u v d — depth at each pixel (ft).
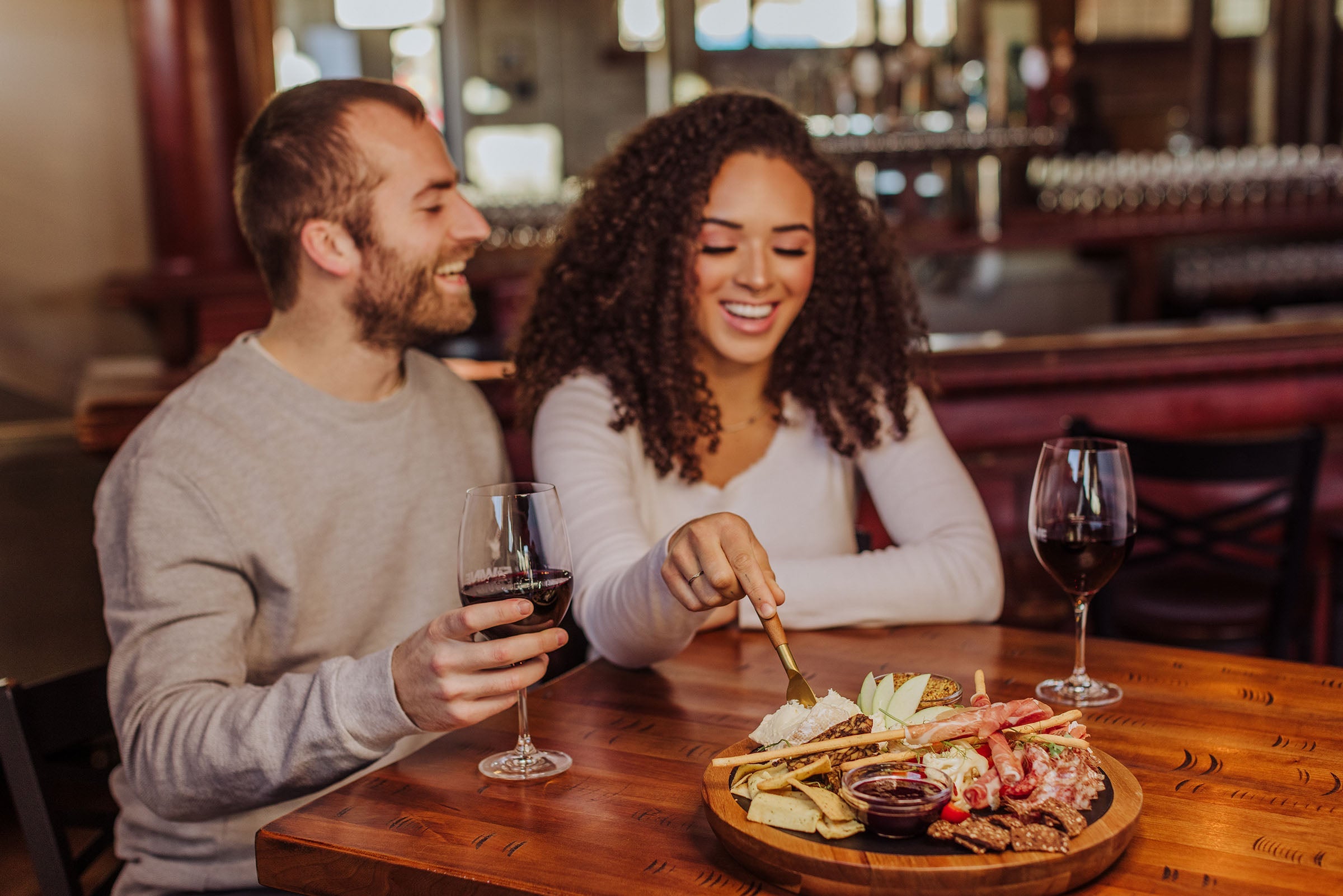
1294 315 17.10
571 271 5.61
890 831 2.50
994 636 4.45
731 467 5.59
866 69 18.07
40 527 11.75
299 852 2.88
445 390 5.17
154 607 4.02
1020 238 19.03
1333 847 2.68
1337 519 8.81
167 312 14.46
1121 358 8.93
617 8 26.50
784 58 25.64
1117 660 4.10
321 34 25.82
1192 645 7.42
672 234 5.19
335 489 4.49
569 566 3.33
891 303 5.64
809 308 5.53
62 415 16.40
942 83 18.44
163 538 4.07
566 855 2.77
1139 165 19.92
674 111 5.54
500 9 26.48
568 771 3.26
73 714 4.02
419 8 26.09
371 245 4.47
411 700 3.31
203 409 4.33
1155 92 27.22
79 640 10.32
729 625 4.57
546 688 3.95
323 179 4.39
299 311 4.57
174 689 3.87
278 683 3.68
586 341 5.53
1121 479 3.69
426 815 3.01
